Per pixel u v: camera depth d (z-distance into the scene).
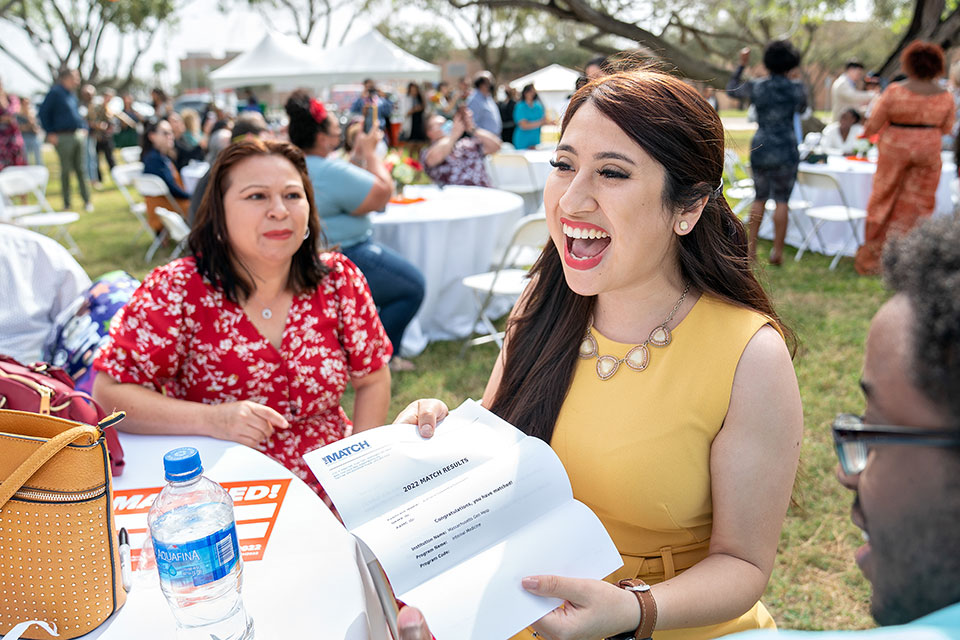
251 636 1.02
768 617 1.36
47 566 1.00
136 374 1.81
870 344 0.62
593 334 1.39
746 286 1.32
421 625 0.86
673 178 1.18
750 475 1.21
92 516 1.01
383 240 4.41
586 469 1.32
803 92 5.85
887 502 0.60
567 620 0.96
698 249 1.31
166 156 7.04
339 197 3.66
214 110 12.40
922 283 0.58
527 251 5.09
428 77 11.70
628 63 1.38
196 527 1.05
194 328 1.88
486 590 0.97
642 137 1.15
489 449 1.21
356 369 2.10
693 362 1.26
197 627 1.01
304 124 3.68
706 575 1.16
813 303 5.18
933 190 5.42
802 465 1.61
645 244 1.21
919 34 10.15
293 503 1.38
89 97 13.16
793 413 1.22
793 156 5.83
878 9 19.92
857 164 6.89
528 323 1.52
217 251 1.86
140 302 1.82
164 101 12.24
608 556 1.04
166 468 1.02
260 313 1.92
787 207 6.04
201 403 1.91
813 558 2.58
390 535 1.02
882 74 10.55
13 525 0.98
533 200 8.04
